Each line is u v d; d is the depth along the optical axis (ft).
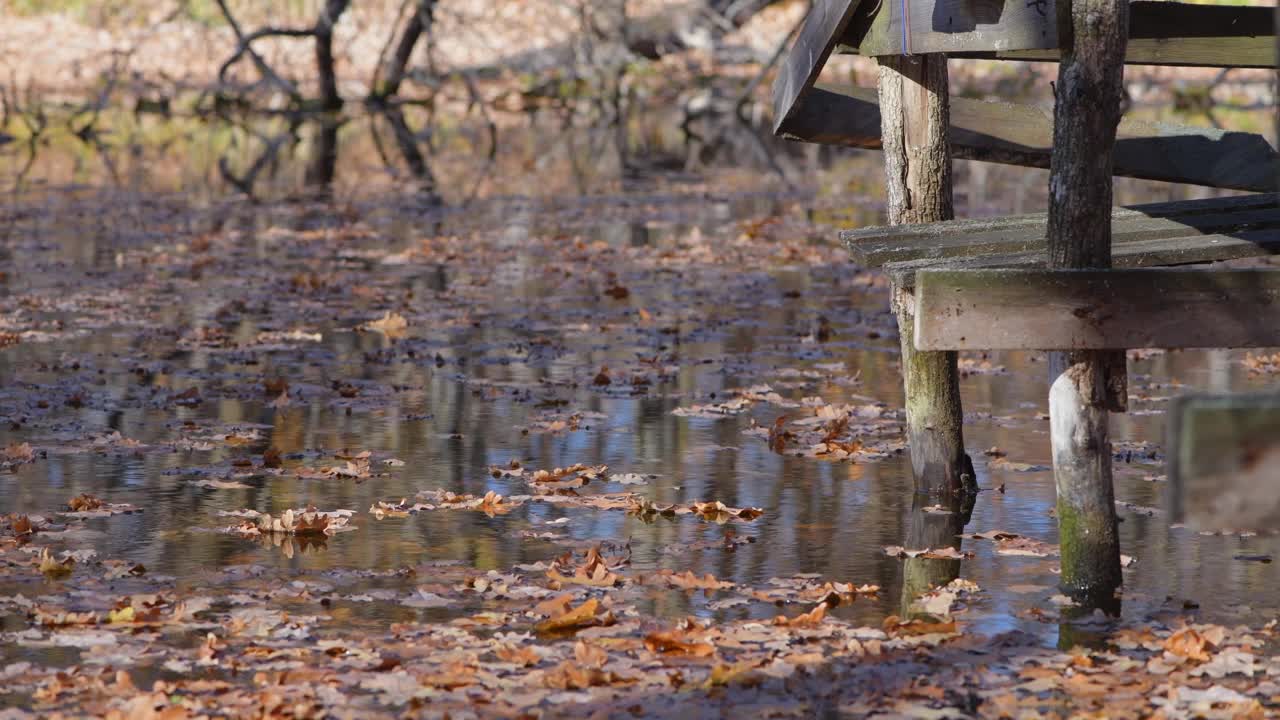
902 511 30.53
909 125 31.30
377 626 23.50
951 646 22.67
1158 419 38.06
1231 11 29.45
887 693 20.77
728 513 30.30
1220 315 23.75
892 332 50.52
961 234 30.96
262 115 132.67
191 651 22.26
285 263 64.95
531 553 27.61
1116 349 24.29
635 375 43.06
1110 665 21.91
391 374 43.47
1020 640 23.06
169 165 103.55
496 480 32.73
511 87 149.18
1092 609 24.52
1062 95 24.50
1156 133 34.53
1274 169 34.24
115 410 38.70
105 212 80.79
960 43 26.04
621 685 20.97
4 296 55.62
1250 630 23.36
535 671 21.40
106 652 22.15
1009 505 30.96
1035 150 34.71
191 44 155.94
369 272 62.80
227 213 81.30
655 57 143.33
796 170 105.09
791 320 52.60
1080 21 24.06
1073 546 25.50
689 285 60.13
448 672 21.22
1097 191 24.35
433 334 49.67
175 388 41.34
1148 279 23.71
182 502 30.78
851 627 23.47
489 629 23.44
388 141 119.34
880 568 26.84
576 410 39.24
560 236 73.67
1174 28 29.53
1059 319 23.80
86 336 48.55
